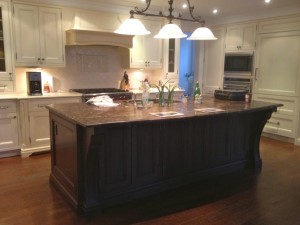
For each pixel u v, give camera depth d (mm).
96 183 2490
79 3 4309
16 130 3885
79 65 4797
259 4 4590
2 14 3756
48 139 4098
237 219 2443
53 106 3000
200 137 3162
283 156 4184
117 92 4602
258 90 5336
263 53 5176
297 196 2889
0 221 2340
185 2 4465
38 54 4094
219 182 3225
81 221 2369
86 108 2887
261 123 3559
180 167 3057
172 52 5508
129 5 4613
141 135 2711
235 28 5590
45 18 4078
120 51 5191
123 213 2516
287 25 4746
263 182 3238
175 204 2695
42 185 3055
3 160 3791
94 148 2305
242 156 3635
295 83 4754
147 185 2834
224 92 3746
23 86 4352
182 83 6711
